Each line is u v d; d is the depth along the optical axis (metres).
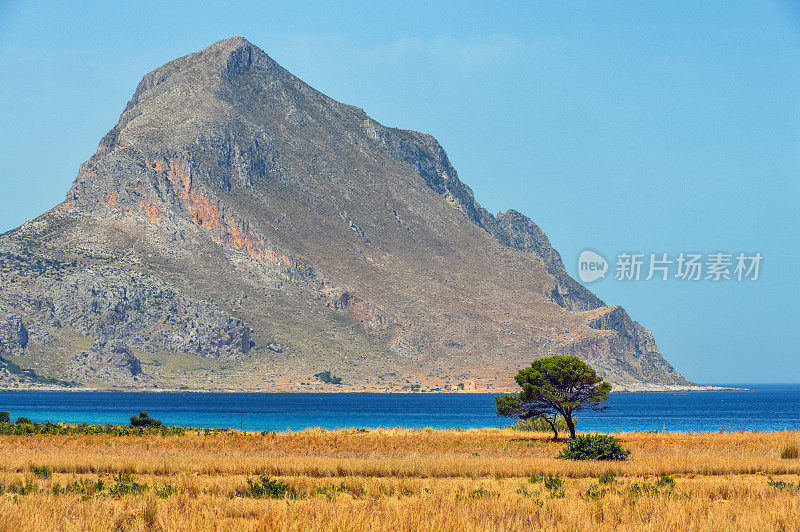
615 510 42.31
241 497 49.03
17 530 35.19
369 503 44.50
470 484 57.91
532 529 37.16
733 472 66.75
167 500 44.53
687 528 36.81
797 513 39.19
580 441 78.12
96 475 63.12
